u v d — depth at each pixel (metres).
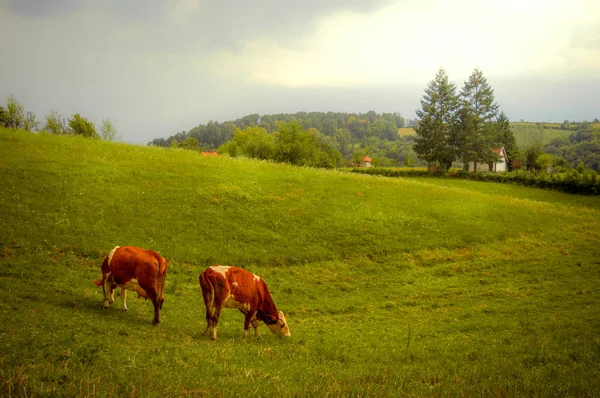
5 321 10.76
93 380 6.95
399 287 23.64
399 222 32.97
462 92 93.81
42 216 23.83
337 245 28.28
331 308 19.94
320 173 44.19
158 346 10.52
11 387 6.23
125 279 13.51
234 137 112.56
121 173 33.03
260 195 34.22
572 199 58.44
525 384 9.14
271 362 10.36
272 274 23.81
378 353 12.68
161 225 26.39
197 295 19.36
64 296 15.33
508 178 71.50
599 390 8.94
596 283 24.16
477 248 30.70
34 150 34.12
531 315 18.92
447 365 11.36
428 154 89.94
